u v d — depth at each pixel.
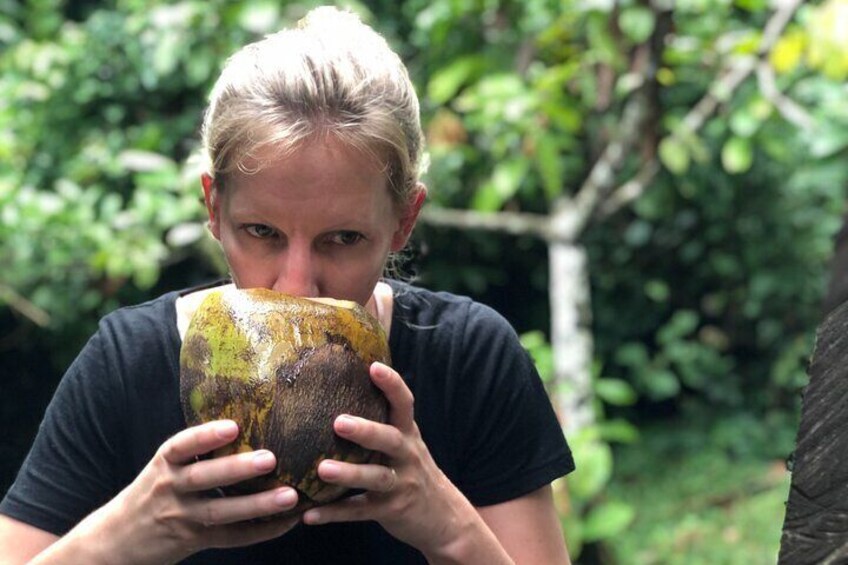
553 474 1.66
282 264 1.39
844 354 1.10
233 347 1.32
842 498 1.11
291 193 1.33
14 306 5.70
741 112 4.65
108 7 7.08
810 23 4.01
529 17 5.14
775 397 8.13
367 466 1.25
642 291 8.23
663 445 7.84
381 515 1.32
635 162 7.22
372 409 1.32
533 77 5.01
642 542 6.54
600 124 5.30
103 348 1.63
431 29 5.34
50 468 1.59
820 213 7.91
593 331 8.28
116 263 4.89
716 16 4.91
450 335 1.67
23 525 1.56
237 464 1.22
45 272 5.64
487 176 6.18
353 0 5.00
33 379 6.18
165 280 6.54
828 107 4.67
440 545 1.38
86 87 6.48
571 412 4.98
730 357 8.30
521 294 8.30
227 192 1.38
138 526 1.29
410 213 1.51
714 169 7.64
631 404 8.37
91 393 1.61
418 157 1.46
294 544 1.60
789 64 4.23
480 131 6.13
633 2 4.40
